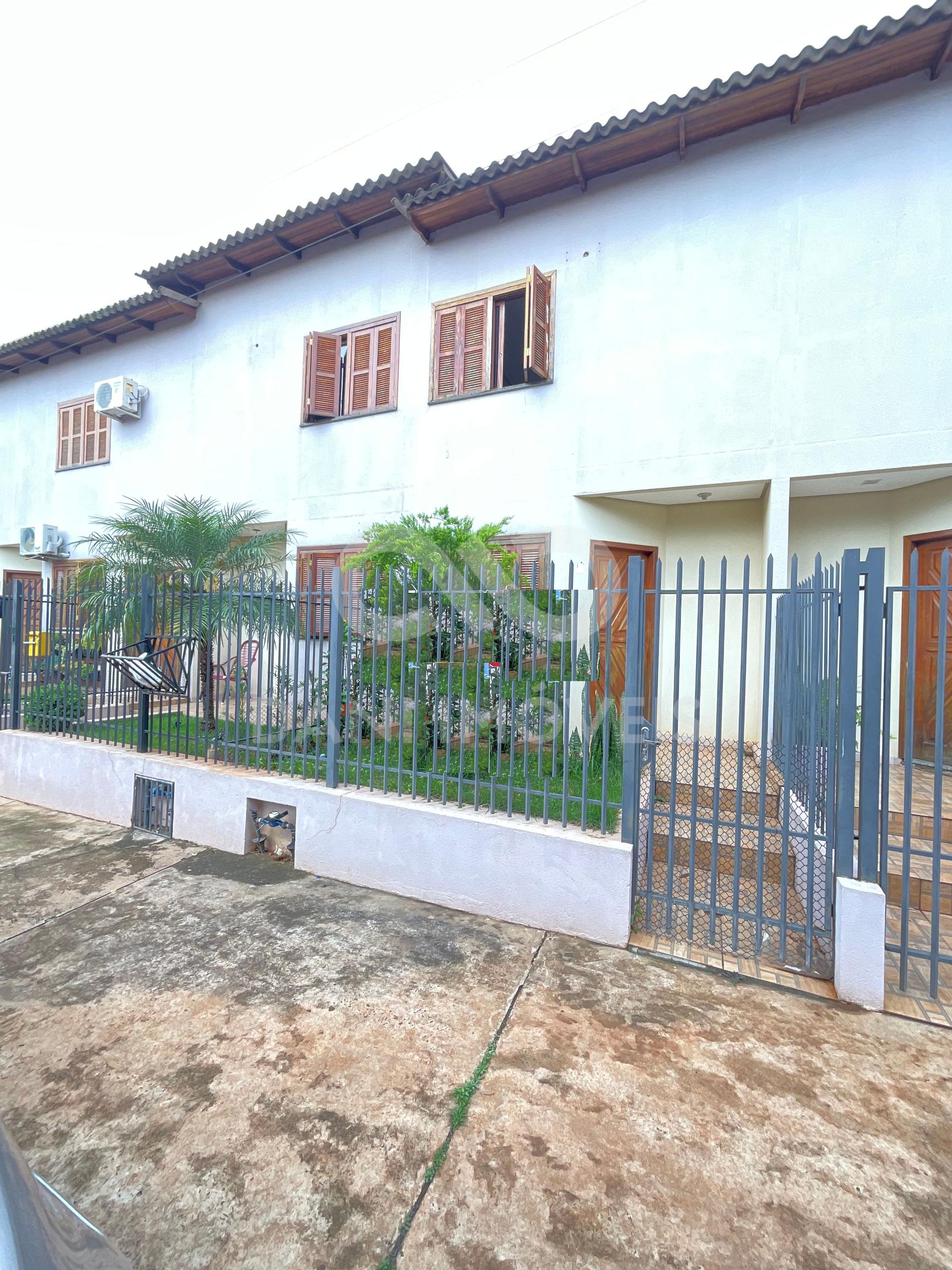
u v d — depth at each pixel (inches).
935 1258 61.9
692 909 125.3
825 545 248.5
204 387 364.2
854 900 107.6
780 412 214.7
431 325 289.3
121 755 201.6
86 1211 65.2
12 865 166.6
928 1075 89.0
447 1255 61.5
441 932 130.0
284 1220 64.7
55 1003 103.4
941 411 192.9
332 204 289.4
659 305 235.5
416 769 153.6
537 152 234.5
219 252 328.2
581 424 250.4
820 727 130.3
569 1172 71.2
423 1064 89.4
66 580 236.2
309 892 150.0
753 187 219.6
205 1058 90.0
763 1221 65.6
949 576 104.0
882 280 201.0
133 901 144.0
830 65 190.9
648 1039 95.7
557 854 130.3
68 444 428.1
